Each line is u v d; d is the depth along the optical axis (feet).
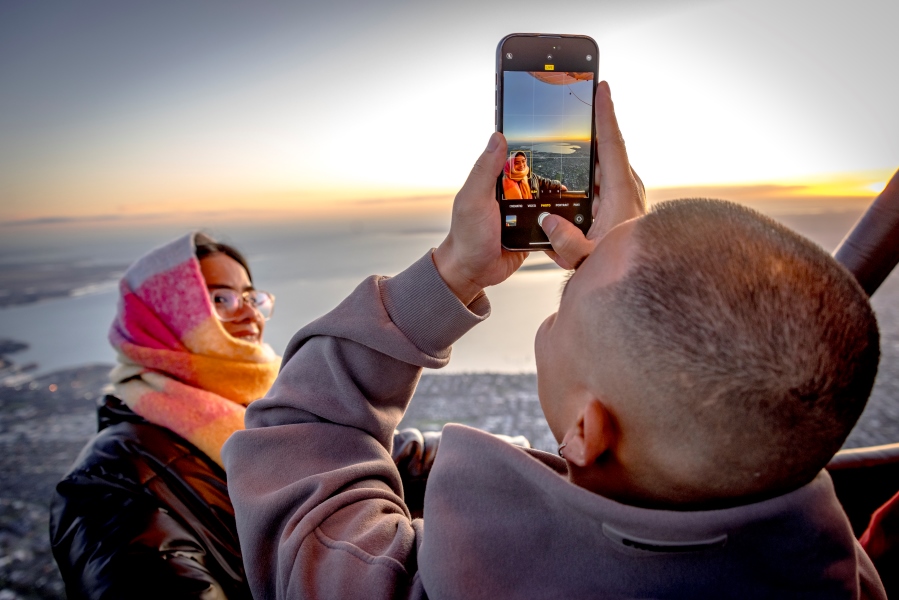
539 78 1.98
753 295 1.14
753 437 1.15
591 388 1.33
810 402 1.13
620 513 1.24
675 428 1.19
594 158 2.00
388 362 2.05
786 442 1.15
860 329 1.18
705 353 1.14
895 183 2.38
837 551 1.30
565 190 1.99
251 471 1.96
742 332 1.13
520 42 1.97
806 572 1.29
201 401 3.88
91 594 2.77
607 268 1.33
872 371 1.20
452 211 1.87
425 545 1.47
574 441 1.32
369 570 1.54
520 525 1.41
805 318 1.13
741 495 1.26
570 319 1.40
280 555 1.69
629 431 1.27
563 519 1.37
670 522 1.22
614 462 1.36
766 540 1.26
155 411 3.78
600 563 1.35
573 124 2.00
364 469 1.92
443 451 1.58
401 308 1.98
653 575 1.31
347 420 2.04
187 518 3.34
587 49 2.00
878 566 2.36
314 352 2.11
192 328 4.13
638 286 1.23
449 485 1.50
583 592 1.35
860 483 2.99
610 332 1.26
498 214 1.85
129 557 2.86
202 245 4.49
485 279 1.99
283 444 1.99
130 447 3.57
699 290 1.16
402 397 2.15
